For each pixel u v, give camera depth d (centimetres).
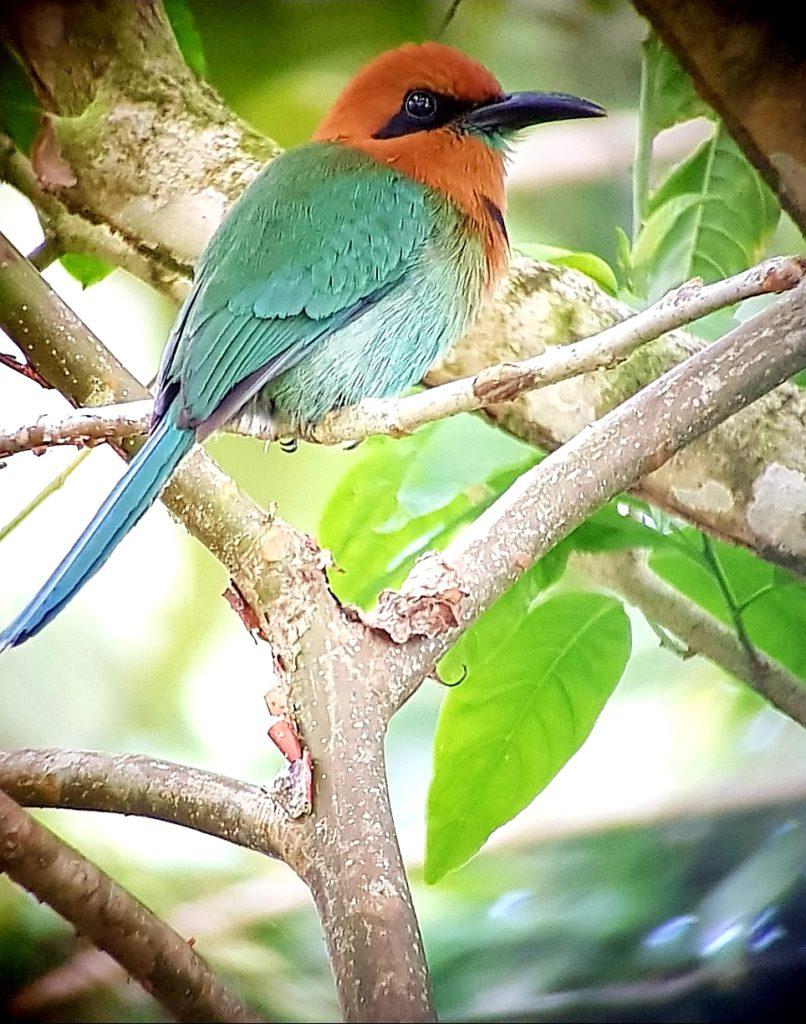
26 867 496
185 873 826
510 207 971
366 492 730
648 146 801
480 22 902
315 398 754
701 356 589
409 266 759
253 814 539
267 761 977
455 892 790
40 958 659
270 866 830
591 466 584
